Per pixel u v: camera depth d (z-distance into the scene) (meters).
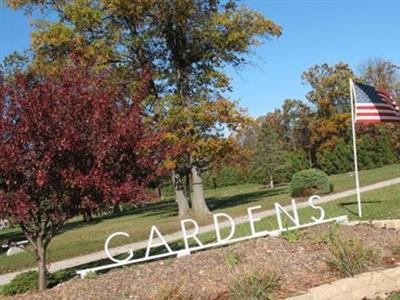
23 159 8.75
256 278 6.61
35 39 23.81
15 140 8.68
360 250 7.36
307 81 63.91
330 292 6.55
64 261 16.92
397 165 52.56
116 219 35.22
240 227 16.67
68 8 24.00
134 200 9.53
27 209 8.79
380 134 56.62
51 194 9.37
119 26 25.33
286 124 77.50
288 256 7.73
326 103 61.97
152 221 27.09
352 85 13.28
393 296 6.89
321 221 9.83
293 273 7.18
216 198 41.09
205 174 63.84
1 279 14.87
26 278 10.38
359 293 6.78
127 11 24.16
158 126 21.75
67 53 24.28
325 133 60.88
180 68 27.02
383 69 66.75
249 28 25.69
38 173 8.55
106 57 24.22
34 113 8.69
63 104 9.01
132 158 9.65
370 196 19.86
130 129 9.45
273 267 7.26
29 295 7.70
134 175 9.79
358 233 8.80
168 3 24.31
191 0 24.64
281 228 9.23
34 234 9.81
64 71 9.86
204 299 6.60
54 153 8.77
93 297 7.10
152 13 24.86
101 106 9.20
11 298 7.70
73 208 9.52
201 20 25.42
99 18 23.95
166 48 26.98
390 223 9.74
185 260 8.03
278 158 54.31
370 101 13.05
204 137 24.88
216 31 25.25
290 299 6.27
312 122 64.38
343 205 17.45
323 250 7.96
